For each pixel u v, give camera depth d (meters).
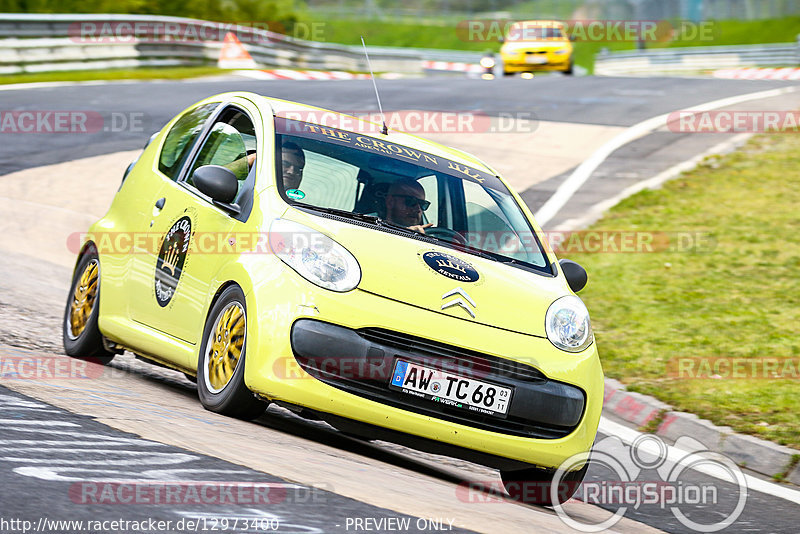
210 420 15.12
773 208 45.38
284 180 17.17
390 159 18.75
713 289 35.50
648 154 56.56
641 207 46.19
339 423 15.18
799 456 21.17
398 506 11.61
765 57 129.00
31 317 23.94
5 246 34.00
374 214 17.44
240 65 99.00
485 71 99.25
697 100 74.62
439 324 15.38
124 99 65.56
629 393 25.50
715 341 30.11
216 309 16.41
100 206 41.78
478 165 20.56
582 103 73.00
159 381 19.86
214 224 17.20
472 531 11.09
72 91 67.81
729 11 199.75
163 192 19.48
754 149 56.34
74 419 13.08
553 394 15.71
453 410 15.32
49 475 10.24
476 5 196.38
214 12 130.12
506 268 17.33
